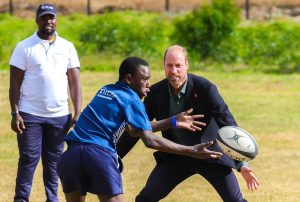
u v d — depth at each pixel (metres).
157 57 51.38
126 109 13.36
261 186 21.20
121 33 53.22
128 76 13.66
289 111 33.81
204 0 65.81
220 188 14.39
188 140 14.53
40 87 17.38
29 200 19.34
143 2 72.56
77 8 71.00
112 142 13.45
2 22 61.81
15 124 17.30
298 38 52.62
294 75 46.31
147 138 13.33
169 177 14.69
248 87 40.81
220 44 50.88
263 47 51.66
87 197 19.42
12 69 17.41
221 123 14.33
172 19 62.84
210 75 45.09
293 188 21.03
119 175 13.39
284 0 71.12
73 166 13.33
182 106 14.52
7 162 23.73
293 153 25.67
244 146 14.04
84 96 37.34
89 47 52.25
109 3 72.44
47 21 17.36
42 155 17.81
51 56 17.45
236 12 52.16
